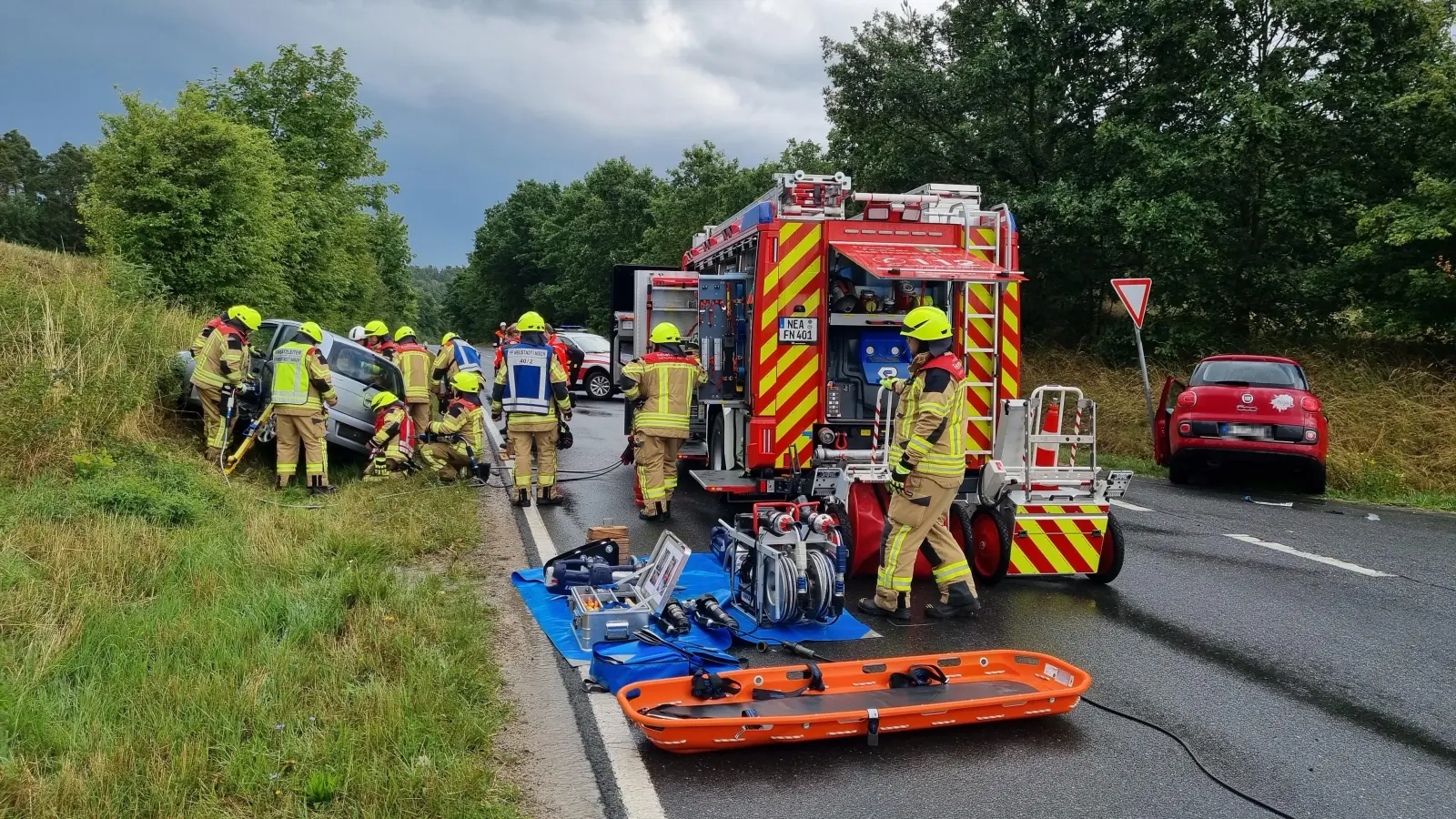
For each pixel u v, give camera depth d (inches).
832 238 294.4
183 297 522.9
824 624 221.8
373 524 280.7
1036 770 149.0
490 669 179.0
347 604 197.9
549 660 190.5
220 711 140.0
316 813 119.6
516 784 137.4
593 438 573.6
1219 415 428.1
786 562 213.2
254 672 155.2
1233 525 354.0
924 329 224.7
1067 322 805.9
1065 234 696.4
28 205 2534.5
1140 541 324.2
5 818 111.0
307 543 241.0
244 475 338.3
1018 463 262.4
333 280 939.3
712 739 147.4
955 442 226.8
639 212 1908.2
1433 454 444.1
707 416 397.7
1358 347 590.2
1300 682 190.1
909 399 230.4
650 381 335.0
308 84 984.3
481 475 401.1
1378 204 586.9
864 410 306.7
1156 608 243.4
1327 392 521.0
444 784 127.5
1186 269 652.1
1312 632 222.8
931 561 255.8
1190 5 628.7
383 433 360.8
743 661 196.5
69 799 115.0
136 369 330.6
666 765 146.7
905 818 132.6
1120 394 628.7
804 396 297.3
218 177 554.6
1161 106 658.8
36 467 255.9
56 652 153.5
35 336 305.0
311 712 144.8
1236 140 589.6
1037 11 719.7
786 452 296.0
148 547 209.3
